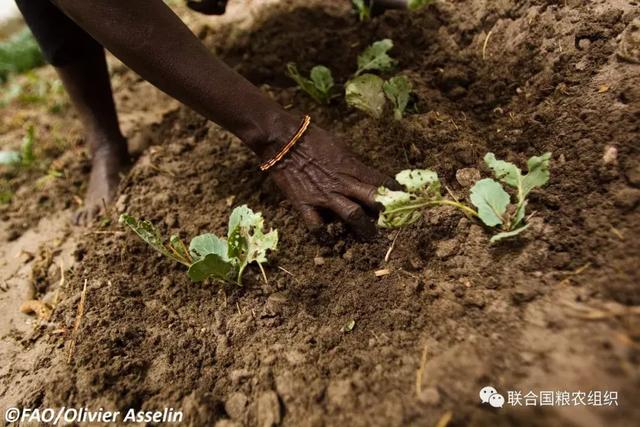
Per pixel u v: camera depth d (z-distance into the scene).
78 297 1.58
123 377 1.33
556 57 1.58
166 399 1.28
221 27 2.46
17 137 2.69
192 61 1.36
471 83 1.76
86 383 1.32
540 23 1.66
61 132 2.62
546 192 1.35
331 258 1.48
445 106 1.72
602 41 1.52
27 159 2.42
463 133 1.61
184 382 1.31
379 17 2.08
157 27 1.31
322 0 2.35
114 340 1.40
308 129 1.49
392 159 1.61
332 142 1.49
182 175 1.88
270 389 1.24
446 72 1.80
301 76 2.05
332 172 1.45
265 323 1.39
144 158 2.03
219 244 1.47
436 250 1.39
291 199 1.51
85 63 1.87
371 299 1.35
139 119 2.34
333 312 1.36
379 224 1.37
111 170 2.01
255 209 1.67
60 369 1.40
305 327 1.36
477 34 1.84
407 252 1.41
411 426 1.08
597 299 1.13
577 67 1.52
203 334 1.41
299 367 1.26
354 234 1.48
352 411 1.14
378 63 1.84
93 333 1.44
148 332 1.44
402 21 2.02
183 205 1.77
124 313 1.49
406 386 1.14
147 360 1.37
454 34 1.89
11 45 3.53
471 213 1.38
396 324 1.28
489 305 1.23
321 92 1.86
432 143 1.59
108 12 1.28
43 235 2.04
